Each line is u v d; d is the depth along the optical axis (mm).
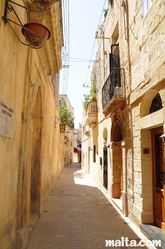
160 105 4727
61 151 20516
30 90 4234
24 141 3893
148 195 4992
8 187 3064
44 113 6844
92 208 6992
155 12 4289
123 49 6688
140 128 5145
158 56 4125
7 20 2682
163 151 4555
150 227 4645
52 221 5598
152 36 4430
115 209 6891
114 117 7578
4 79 2746
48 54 5809
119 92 6453
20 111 3682
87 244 4184
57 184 12336
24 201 3949
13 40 3080
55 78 11719
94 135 14102
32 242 4234
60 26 5738
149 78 4523
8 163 3033
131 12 5887
